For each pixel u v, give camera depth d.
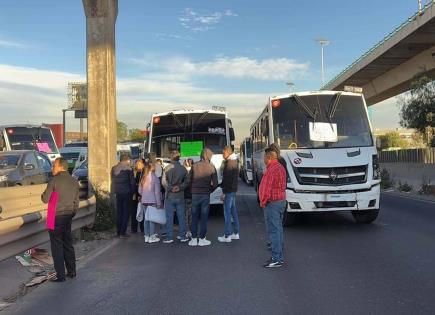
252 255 9.64
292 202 12.26
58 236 7.84
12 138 27.03
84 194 13.21
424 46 37.69
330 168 12.20
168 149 16.22
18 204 9.50
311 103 13.44
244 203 20.23
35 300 6.88
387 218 14.70
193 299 6.73
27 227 8.09
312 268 8.40
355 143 12.97
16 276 8.16
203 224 10.97
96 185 12.91
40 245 9.50
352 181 12.25
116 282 7.77
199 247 10.62
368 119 13.33
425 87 30.98
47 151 27.70
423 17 32.53
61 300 6.85
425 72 39.47
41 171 17.41
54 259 7.83
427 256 9.18
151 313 6.19
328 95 13.57
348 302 6.46
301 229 12.73
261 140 16.70
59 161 8.04
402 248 9.98
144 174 11.50
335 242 10.82
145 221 11.39
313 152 12.59
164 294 7.02
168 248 10.60
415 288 7.08
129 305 6.55
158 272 8.38
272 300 6.61
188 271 8.39
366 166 12.35
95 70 13.12
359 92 13.73
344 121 13.23
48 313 6.29
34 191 10.23
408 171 31.19
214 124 16.38
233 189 11.27
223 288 7.26
